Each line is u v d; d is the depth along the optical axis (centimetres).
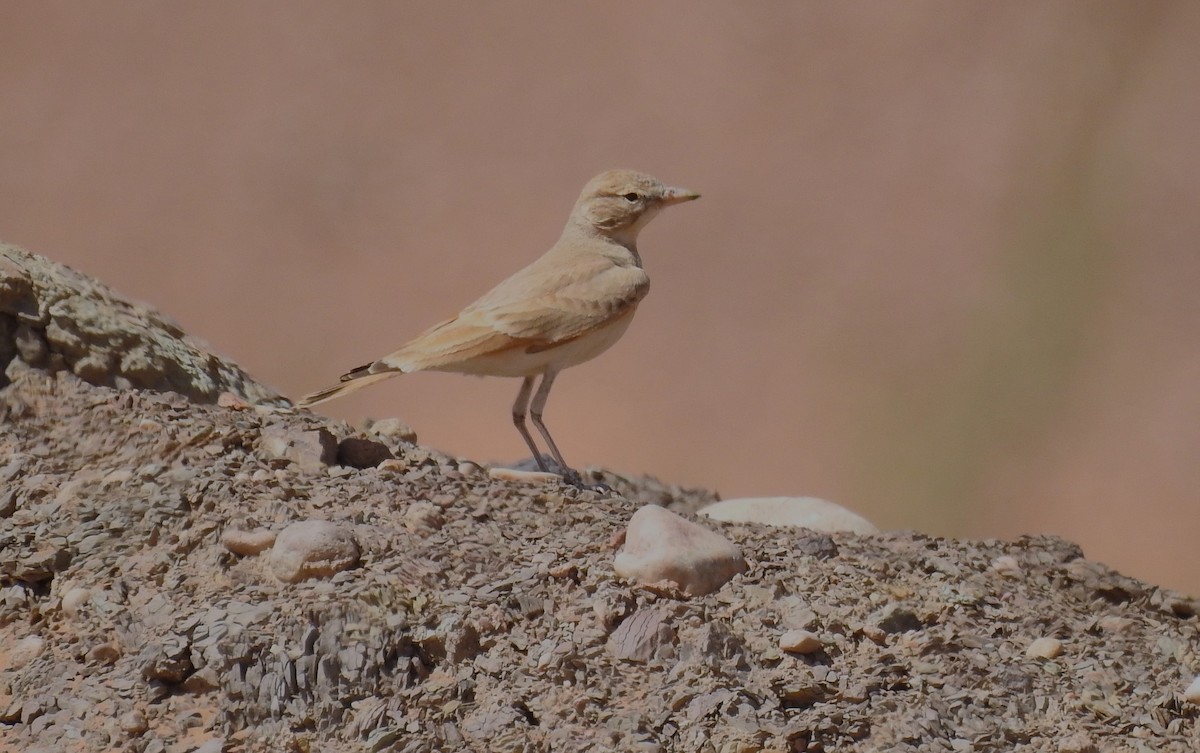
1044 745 536
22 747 514
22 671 546
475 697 534
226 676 533
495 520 643
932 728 534
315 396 764
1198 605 660
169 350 750
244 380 789
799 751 518
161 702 530
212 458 654
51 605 575
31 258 741
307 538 582
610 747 512
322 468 662
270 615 554
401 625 554
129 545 597
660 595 585
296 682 532
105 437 661
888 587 623
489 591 579
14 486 631
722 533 656
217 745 512
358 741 515
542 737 517
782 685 545
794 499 774
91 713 525
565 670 545
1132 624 630
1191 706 561
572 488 702
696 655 556
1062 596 660
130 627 558
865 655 572
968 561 675
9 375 688
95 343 716
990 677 568
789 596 600
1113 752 534
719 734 521
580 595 584
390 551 594
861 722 534
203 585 577
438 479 673
